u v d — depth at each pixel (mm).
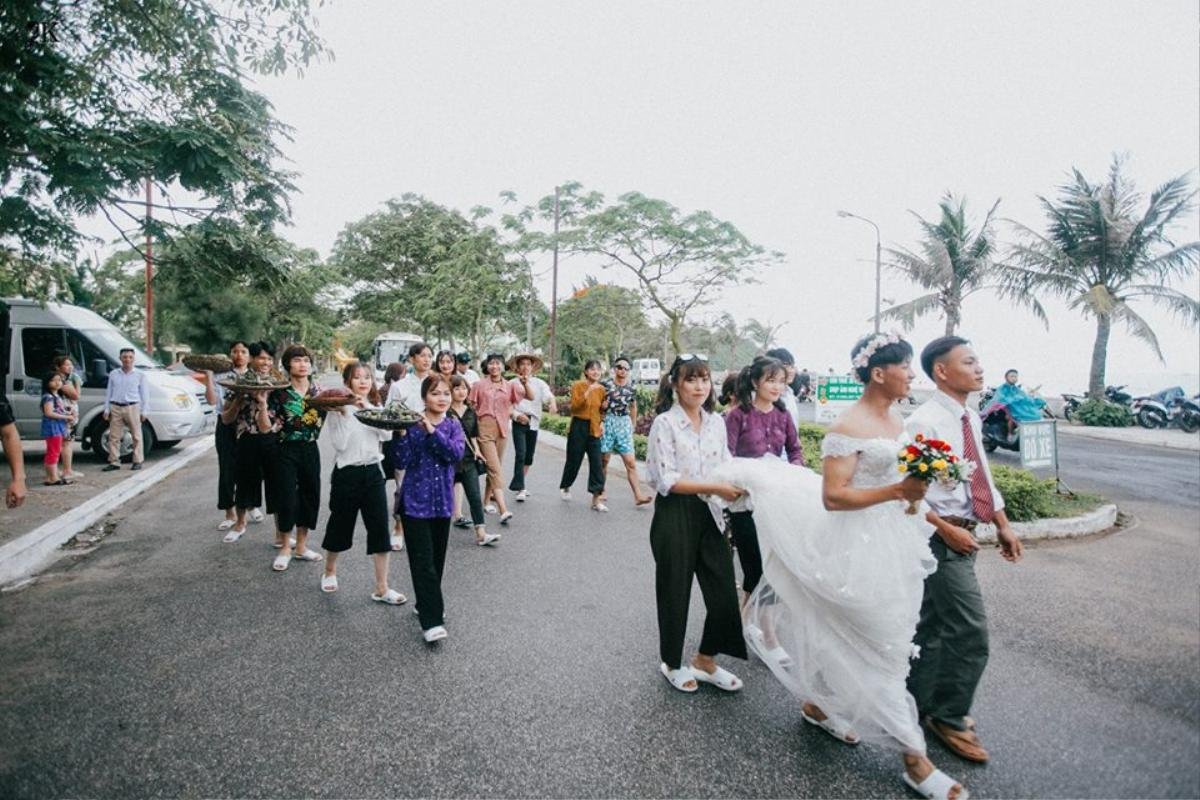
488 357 7250
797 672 3004
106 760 2807
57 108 6066
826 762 2834
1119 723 3148
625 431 7859
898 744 2674
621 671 3672
